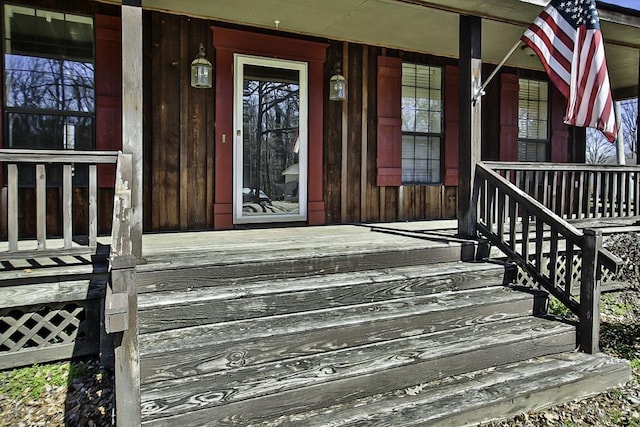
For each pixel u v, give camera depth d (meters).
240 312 2.91
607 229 5.34
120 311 1.79
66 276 3.19
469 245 4.14
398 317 3.03
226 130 5.46
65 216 3.18
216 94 5.39
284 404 2.35
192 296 2.87
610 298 4.98
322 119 5.98
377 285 3.34
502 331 3.24
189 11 4.88
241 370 2.50
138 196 3.21
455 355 2.83
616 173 5.27
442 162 6.91
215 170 5.43
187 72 5.26
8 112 4.49
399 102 6.49
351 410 2.43
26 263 3.33
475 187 4.40
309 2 4.61
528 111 7.71
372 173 6.39
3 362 3.06
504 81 7.30
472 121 4.40
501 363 3.02
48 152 3.07
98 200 4.91
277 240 4.32
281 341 2.67
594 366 3.05
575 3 3.89
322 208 6.02
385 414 2.39
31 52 4.56
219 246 3.88
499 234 4.16
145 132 5.09
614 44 5.70
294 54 5.75
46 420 2.55
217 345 2.51
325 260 3.49
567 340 3.31
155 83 5.12
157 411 2.14
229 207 5.51
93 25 4.77
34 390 2.87
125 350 1.95
